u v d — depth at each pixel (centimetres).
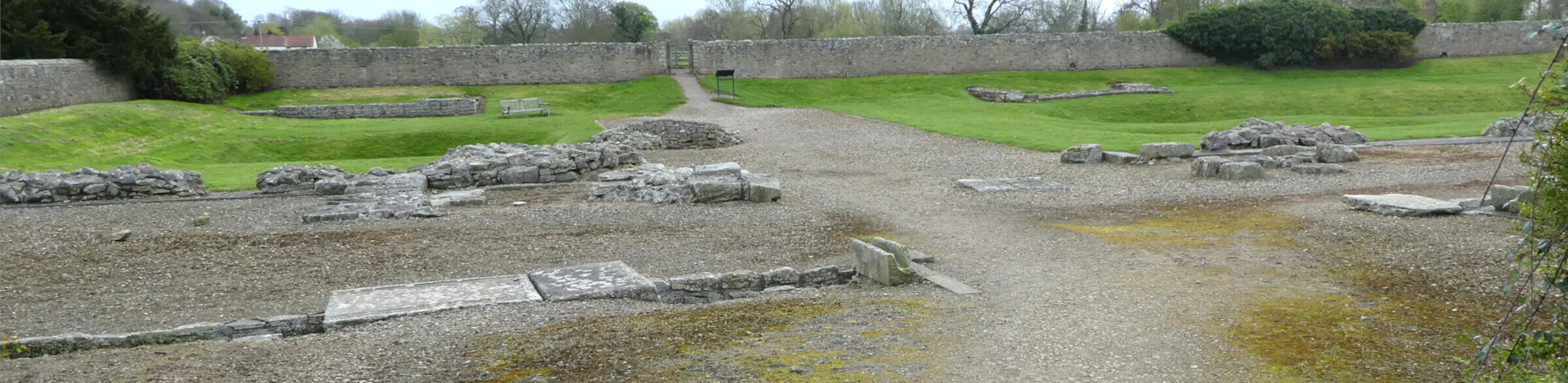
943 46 5491
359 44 10662
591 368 650
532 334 755
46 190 1703
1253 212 1373
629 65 5244
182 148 2984
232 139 3159
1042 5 8450
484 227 1385
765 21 8256
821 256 1159
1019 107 4178
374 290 968
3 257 1215
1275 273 948
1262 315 765
